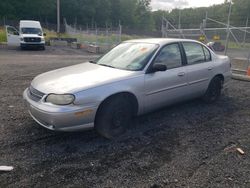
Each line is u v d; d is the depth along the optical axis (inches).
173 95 203.9
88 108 153.9
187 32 660.1
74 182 122.6
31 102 161.8
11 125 184.4
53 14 2842.0
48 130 177.8
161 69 181.9
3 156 142.9
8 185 118.7
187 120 206.5
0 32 1256.8
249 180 126.9
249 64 473.4
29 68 453.1
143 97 181.0
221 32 711.7
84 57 714.2
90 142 163.9
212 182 124.6
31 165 135.3
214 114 223.3
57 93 151.4
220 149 159.3
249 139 175.0
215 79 248.5
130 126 189.9
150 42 207.8
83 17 3078.2
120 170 133.6
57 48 1051.9
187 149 158.2
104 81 162.9
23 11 2471.7
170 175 130.0
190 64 218.8
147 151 154.7
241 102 262.8
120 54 207.0
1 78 351.3
